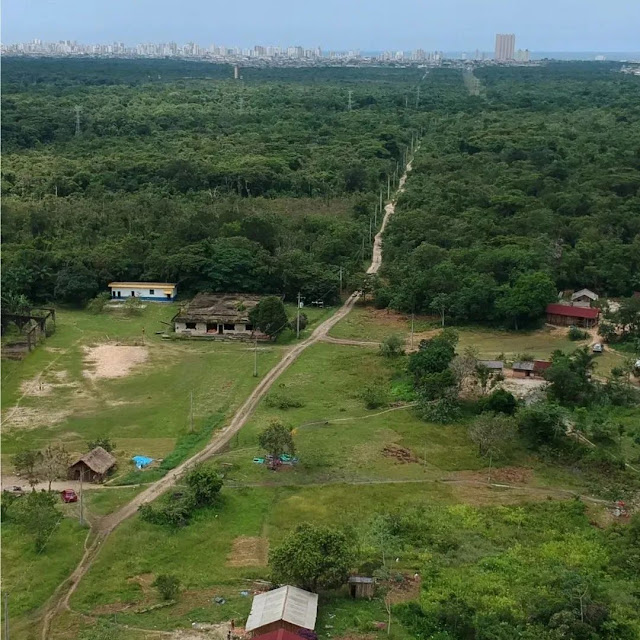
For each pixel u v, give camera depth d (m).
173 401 67.50
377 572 41.75
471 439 59.94
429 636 37.97
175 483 53.06
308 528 43.09
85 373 73.25
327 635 37.81
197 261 96.75
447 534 47.31
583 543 46.69
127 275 98.69
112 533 46.66
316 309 95.62
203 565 44.09
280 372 74.56
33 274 93.25
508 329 88.44
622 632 37.44
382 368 75.31
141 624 38.53
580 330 86.31
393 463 56.91
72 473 53.50
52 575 42.38
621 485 54.19
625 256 101.00
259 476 54.41
